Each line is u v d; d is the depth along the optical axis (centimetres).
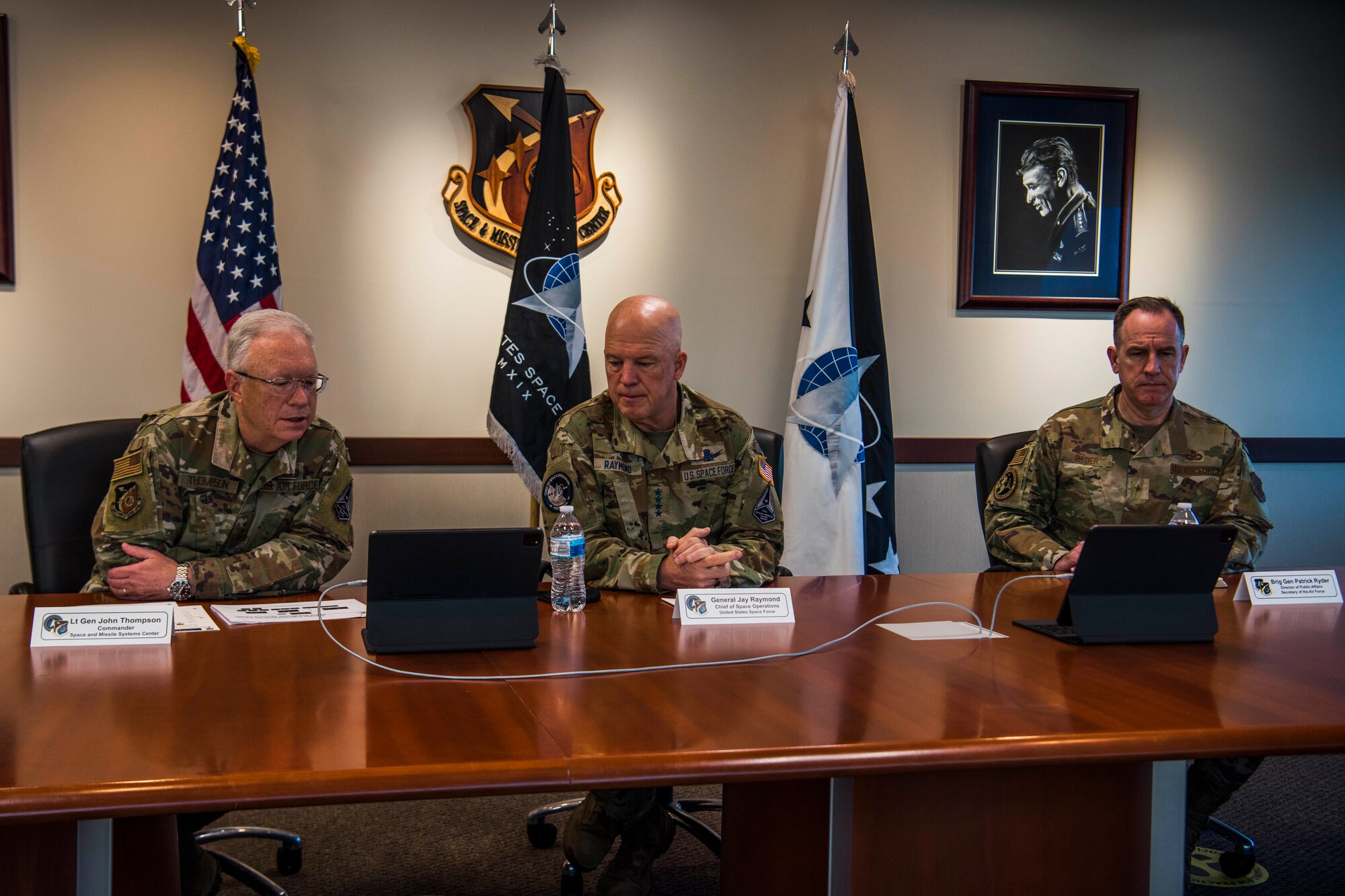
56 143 327
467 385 355
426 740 110
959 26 382
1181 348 255
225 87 336
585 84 358
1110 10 392
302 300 343
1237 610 198
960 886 124
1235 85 402
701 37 365
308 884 218
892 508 358
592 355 362
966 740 113
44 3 325
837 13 373
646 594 200
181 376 337
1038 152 386
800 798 132
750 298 372
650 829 186
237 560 196
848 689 134
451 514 357
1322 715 126
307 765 102
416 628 152
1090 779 127
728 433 227
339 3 341
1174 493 257
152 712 120
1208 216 403
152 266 334
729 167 369
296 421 206
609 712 122
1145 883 129
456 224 349
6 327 327
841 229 351
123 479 205
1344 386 416
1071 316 396
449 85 349
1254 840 245
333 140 342
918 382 387
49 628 154
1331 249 414
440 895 213
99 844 105
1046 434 266
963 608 181
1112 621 165
